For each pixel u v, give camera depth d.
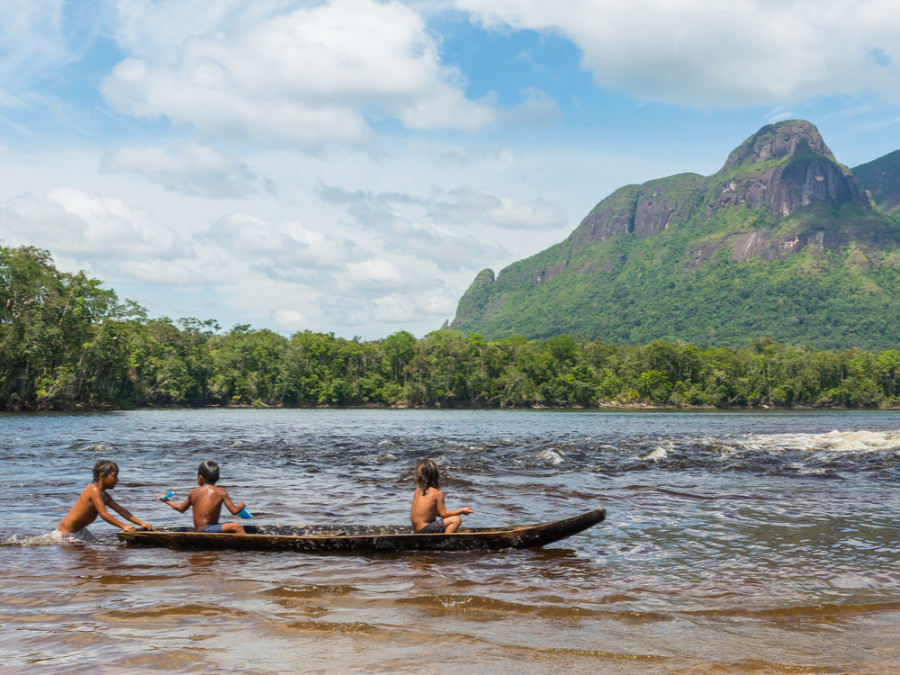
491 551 7.39
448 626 4.76
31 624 4.73
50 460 16.31
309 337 116.62
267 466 15.77
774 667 4.05
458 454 18.83
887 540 7.82
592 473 14.56
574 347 143.38
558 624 4.84
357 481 13.06
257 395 107.50
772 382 136.25
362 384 115.50
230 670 3.88
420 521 7.89
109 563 6.72
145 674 3.80
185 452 19.16
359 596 5.56
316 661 4.04
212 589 5.75
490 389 120.12
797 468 15.49
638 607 5.27
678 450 20.25
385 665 3.98
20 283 57.72
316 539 7.27
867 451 19.22
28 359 57.50
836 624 4.89
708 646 4.41
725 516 9.40
